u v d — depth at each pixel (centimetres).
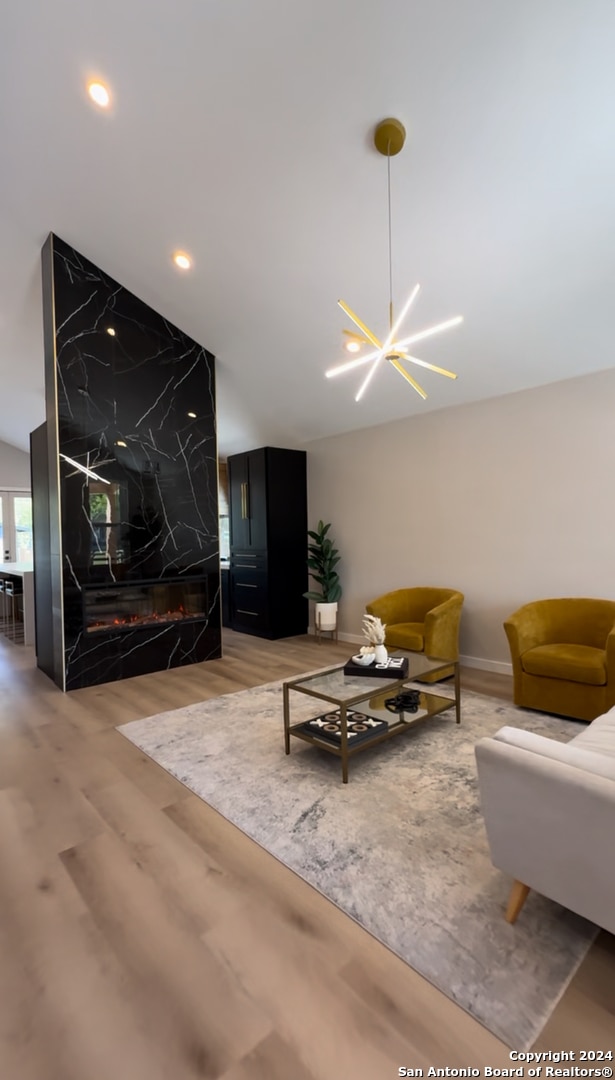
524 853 151
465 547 459
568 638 360
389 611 462
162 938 155
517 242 292
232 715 344
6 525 859
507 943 151
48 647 451
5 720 338
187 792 243
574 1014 129
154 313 453
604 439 368
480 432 444
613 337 337
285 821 217
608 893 135
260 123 269
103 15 238
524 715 332
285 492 608
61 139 306
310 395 512
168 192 325
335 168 281
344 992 136
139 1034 125
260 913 165
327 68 237
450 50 218
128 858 194
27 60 265
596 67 208
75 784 251
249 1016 129
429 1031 125
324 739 266
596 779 134
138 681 427
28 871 187
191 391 479
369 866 187
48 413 423
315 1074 115
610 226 268
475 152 252
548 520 401
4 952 151
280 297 389
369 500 549
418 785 246
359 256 332
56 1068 118
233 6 223
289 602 615
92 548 417
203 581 490
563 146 238
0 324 521
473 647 455
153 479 454
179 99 267
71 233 385
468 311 349
